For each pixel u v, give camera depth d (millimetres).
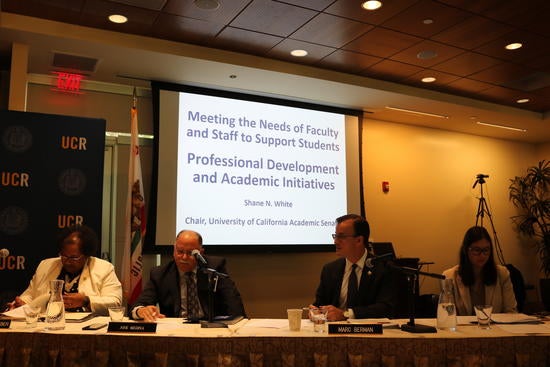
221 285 2943
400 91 5668
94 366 1913
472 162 7699
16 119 3924
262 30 4266
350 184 6047
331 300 2939
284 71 4941
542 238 7969
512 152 8242
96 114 4984
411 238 6875
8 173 3857
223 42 4504
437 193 7223
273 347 1897
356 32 4332
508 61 5047
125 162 5070
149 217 4871
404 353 1887
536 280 8219
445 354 1887
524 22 4168
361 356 1887
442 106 6176
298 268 5934
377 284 2721
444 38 4477
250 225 5359
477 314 2141
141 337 1918
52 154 4008
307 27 4219
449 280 2125
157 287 2957
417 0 3773
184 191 5055
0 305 3719
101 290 2992
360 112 6254
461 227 7402
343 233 2812
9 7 3770
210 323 2217
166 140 5031
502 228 7938
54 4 3732
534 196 8141
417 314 3533
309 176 5785
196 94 5246
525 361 1920
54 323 2041
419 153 7121
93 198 4094
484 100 6348
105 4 3748
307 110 5875
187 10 3883
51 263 3088
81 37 4078
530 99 6340
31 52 4305
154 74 4898
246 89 5418
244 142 5438
